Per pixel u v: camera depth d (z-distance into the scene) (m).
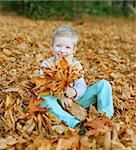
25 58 4.76
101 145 2.71
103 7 11.13
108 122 2.99
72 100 3.31
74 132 2.75
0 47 5.11
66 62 3.21
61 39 3.34
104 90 3.31
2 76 3.99
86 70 4.54
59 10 10.31
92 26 9.25
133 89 4.17
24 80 3.88
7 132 2.96
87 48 5.96
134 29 9.09
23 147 2.68
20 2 10.78
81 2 10.62
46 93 3.16
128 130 3.02
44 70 3.19
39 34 6.81
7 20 8.92
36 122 3.04
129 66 5.03
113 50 5.93
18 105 3.31
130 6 11.59
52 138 2.79
